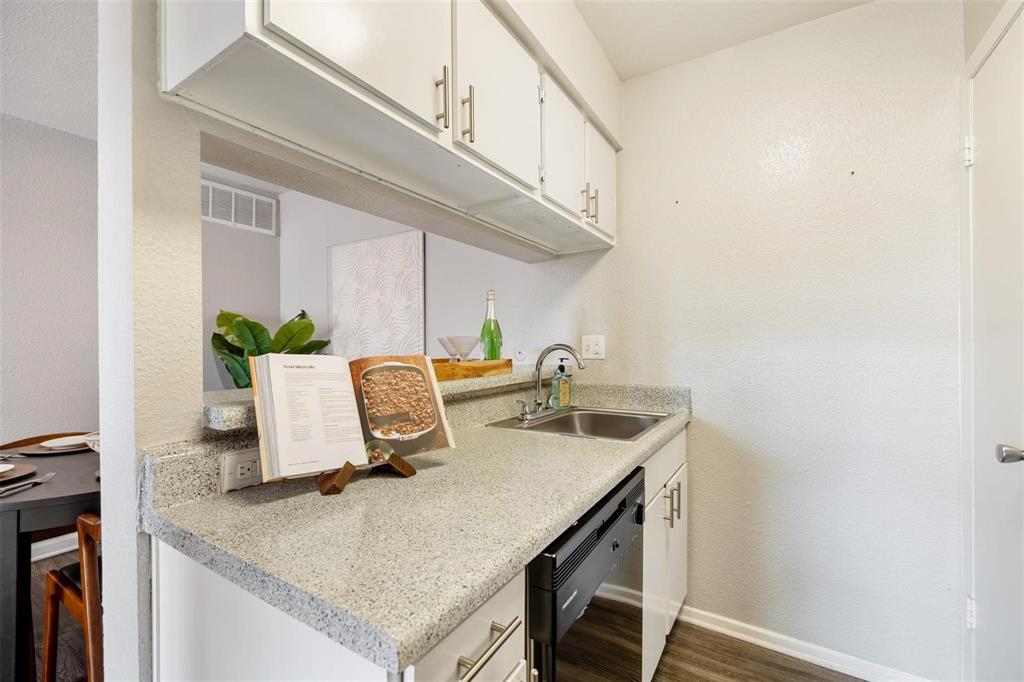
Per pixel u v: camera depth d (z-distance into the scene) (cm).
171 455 82
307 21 74
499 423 171
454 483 96
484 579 58
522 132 133
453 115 107
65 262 269
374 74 86
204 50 73
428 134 100
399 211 144
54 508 126
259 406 85
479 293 252
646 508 134
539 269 227
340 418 94
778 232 175
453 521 76
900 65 156
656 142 199
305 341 322
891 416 157
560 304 221
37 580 237
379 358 109
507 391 182
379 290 314
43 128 262
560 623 76
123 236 80
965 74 142
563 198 157
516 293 234
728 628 182
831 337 166
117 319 82
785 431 174
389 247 309
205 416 87
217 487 88
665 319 196
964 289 143
